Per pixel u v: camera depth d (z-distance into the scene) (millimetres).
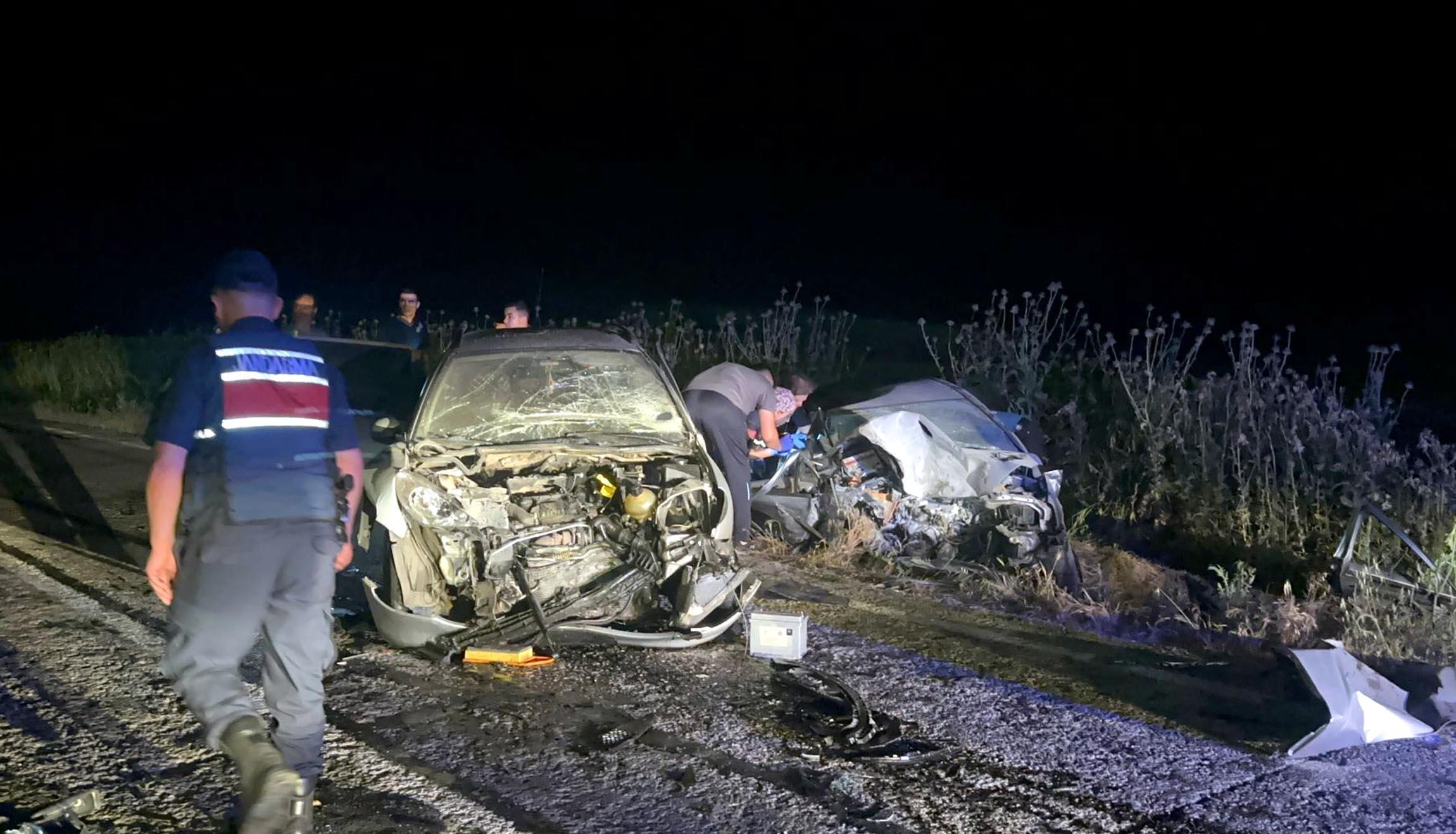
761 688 5391
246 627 3678
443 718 4945
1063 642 6254
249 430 3666
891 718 5098
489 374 6934
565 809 4172
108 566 7129
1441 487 7848
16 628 5871
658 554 5828
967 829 4109
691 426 6746
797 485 8203
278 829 3504
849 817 4176
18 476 10102
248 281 3846
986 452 7855
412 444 6316
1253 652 6160
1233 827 4184
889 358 15047
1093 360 11852
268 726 4680
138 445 11953
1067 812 4262
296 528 3701
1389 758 4809
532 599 5559
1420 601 6531
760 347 14055
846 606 6844
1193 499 8805
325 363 4004
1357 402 9555
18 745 4484
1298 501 8570
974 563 7555
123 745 4512
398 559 5637
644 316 15805
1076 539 8430
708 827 4066
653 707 5133
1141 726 5094
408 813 4078
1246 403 9328
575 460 6309
